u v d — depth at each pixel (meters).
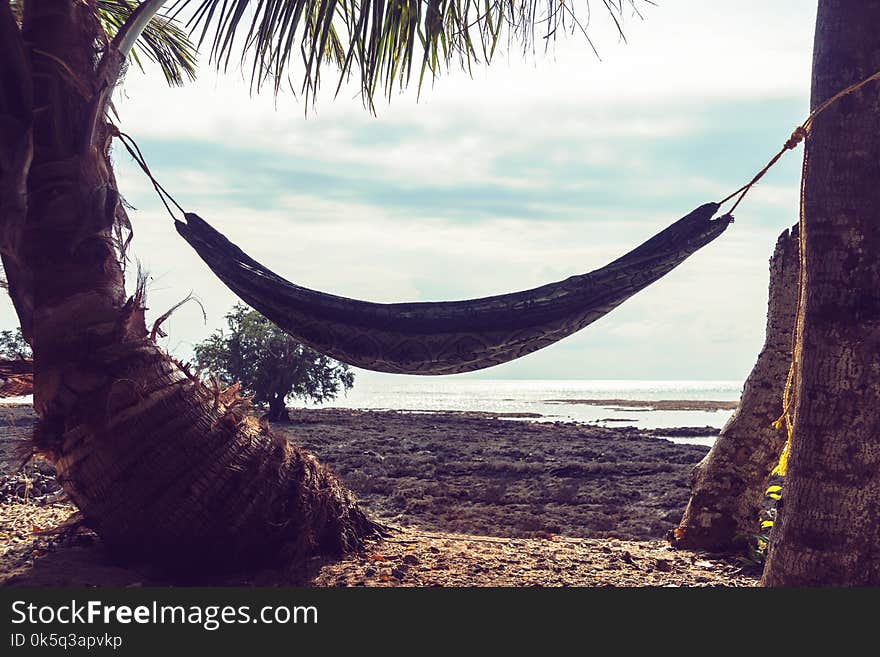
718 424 46.66
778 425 4.98
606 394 142.62
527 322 5.27
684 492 14.99
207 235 6.03
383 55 6.94
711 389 197.00
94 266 5.43
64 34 5.47
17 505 8.20
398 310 5.38
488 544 7.09
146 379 5.36
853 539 4.16
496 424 38.19
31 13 5.49
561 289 5.26
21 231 5.36
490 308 5.26
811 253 4.36
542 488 15.49
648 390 184.00
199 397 5.58
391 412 50.22
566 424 40.62
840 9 4.32
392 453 21.48
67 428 5.29
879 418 4.15
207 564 5.59
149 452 5.34
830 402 4.22
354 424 33.84
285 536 5.78
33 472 10.74
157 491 5.37
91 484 5.39
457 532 10.67
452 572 5.88
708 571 6.84
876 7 4.24
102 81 5.57
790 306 7.61
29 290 5.40
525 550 6.93
